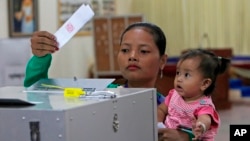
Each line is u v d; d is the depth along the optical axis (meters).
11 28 7.30
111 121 1.50
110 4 10.07
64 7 8.60
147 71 2.09
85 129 1.37
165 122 2.29
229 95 9.65
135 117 1.64
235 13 11.09
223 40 11.16
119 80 2.20
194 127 2.09
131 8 10.91
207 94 2.34
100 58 8.55
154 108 1.78
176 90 2.32
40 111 1.33
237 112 8.39
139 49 2.10
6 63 6.37
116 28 8.47
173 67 6.75
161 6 10.98
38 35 2.02
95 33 8.58
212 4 11.10
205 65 2.32
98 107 1.43
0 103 1.44
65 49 8.53
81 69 8.99
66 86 1.83
